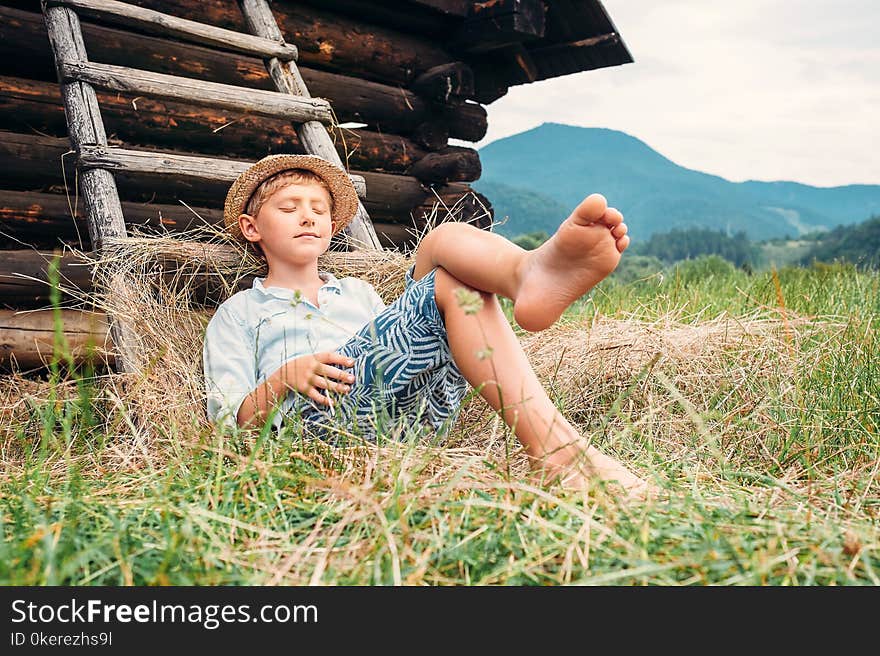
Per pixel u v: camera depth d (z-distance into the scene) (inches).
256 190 102.5
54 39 113.2
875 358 110.7
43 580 48.7
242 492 64.9
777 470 84.7
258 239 103.5
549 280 73.6
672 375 110.9
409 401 86.1
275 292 98.9
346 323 100.6
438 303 81.8
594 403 110.7
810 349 116.3
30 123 134.6
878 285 169.9
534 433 75.9
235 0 160.2
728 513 62.0
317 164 104.0
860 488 73.3
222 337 95.4
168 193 144.2
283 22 168.7
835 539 56.7
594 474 64.1
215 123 152.3
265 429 68.7
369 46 183.6
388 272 118.0
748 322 124.3
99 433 91.5
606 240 70.5
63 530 56.4
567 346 118.7
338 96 177.3
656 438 96.3
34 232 128.5
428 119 195.5
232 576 52.4
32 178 131.2
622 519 59.4
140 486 70.2
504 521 59.2
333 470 71.2
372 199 180.1
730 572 52.7
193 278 109.5
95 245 103.0
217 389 89.7
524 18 188.7
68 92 110.2
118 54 143.1
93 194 104.4
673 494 69.2
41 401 97.7
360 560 54.3
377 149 185.3
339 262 114.0
